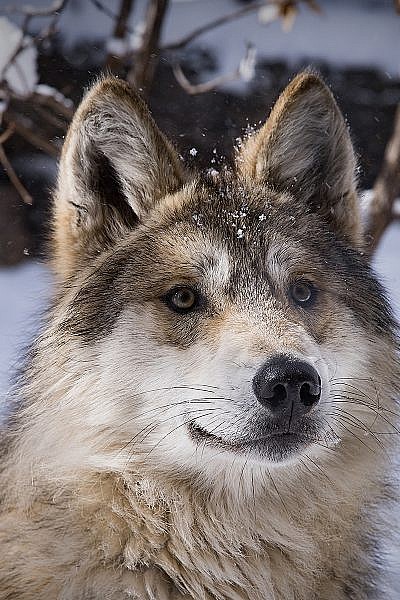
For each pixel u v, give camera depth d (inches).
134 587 247.4
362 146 668.7
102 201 281.3
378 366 275.4
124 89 275.6
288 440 240.4
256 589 258.2
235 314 255.1
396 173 398.0
